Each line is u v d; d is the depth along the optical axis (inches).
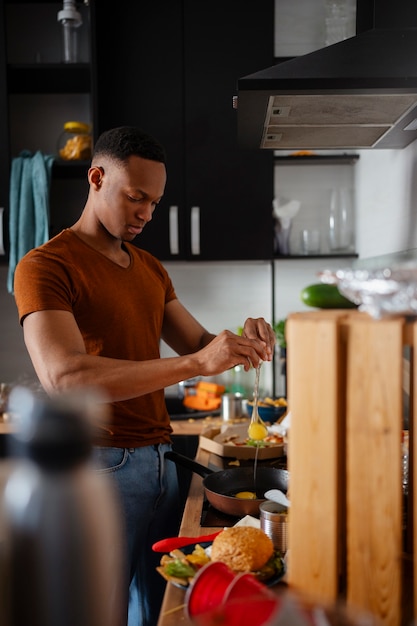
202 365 54.7
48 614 20.0
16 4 119.3
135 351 66.1
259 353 55.5
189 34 110.1
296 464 33.0
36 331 58.0
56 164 108.6
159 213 111.7
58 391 55.7
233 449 75.2
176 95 110.7
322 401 32.3
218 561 36.4
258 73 56.5
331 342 31.9
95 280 63.6
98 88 109.7
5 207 110.4
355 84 55.1
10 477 20.5
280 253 115.0
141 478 64.5
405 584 37.2
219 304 122.9
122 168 62.5
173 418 104.7
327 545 32.9
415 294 29.9
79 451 19.9
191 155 111.3
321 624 22.9
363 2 65.7
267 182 111.9
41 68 108.2
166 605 38.2
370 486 32.0
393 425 31.4
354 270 31.9
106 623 20.9
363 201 110.9
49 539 19.7
